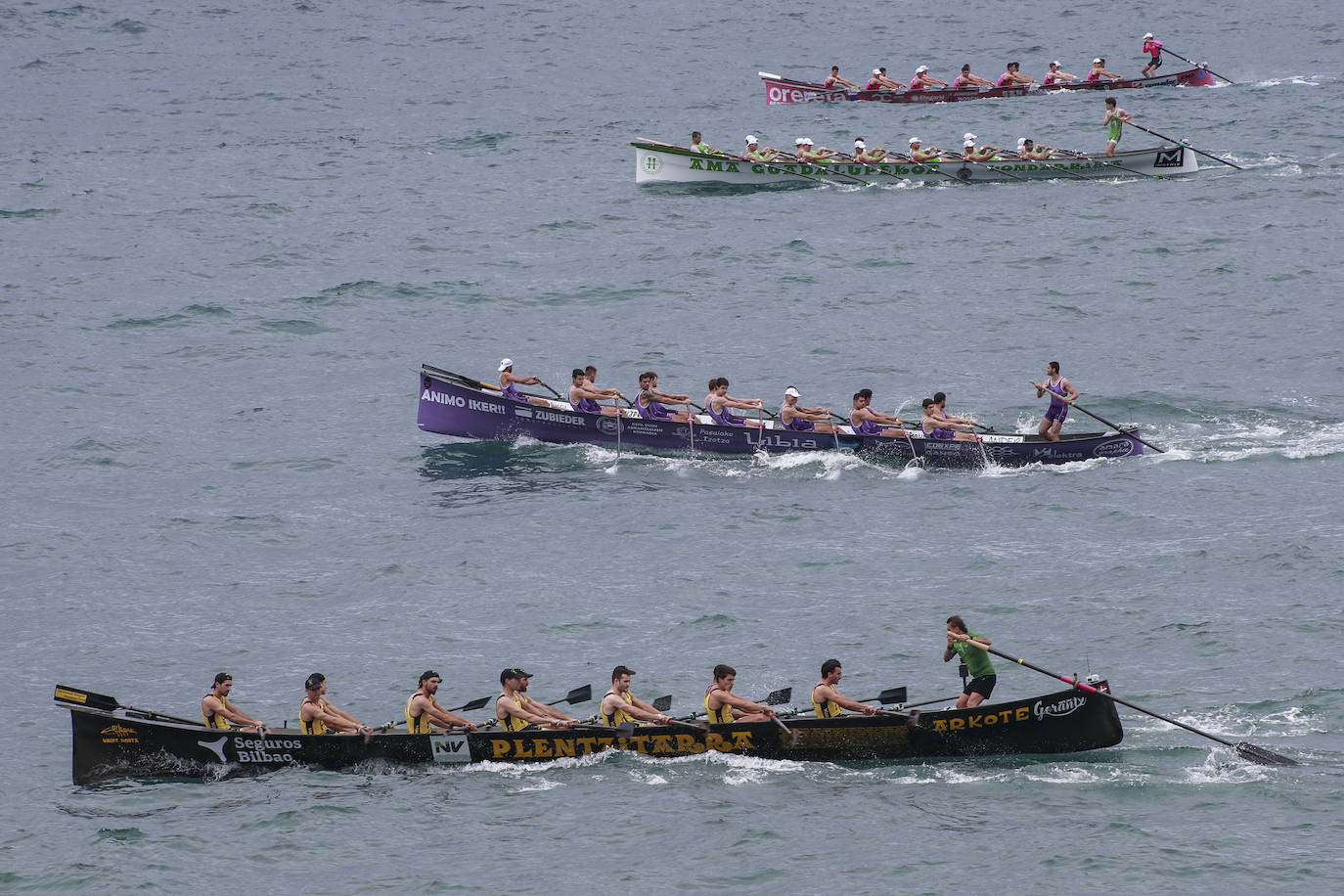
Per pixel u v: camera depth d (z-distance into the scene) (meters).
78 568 109.31
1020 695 87.12
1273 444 125.81
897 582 103.44
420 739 82.19
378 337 161.12
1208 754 79.38
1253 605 96.50
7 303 171.25
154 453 132.38
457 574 107.06
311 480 126.44
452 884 70.81
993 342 153.38
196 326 164.88
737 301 168.38
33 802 79.56
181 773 82.94
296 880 71.62
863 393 128.88
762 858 72.06
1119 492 118.31
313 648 96.62
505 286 176.12
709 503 120.50
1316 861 69.19
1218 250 176.62
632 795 78.56
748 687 89.38
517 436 135.38
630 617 99.50
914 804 76.38
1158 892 67.69
